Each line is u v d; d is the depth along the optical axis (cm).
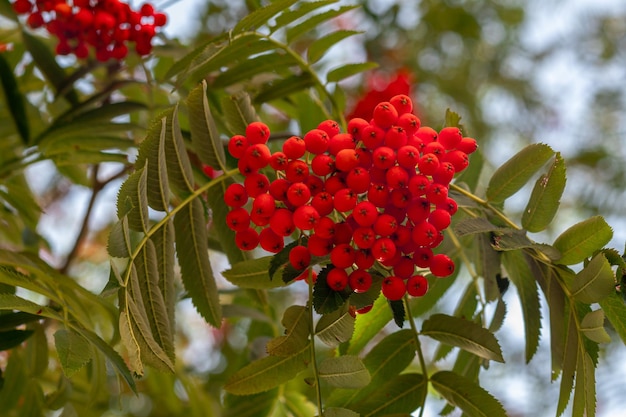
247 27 77
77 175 97
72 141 84
